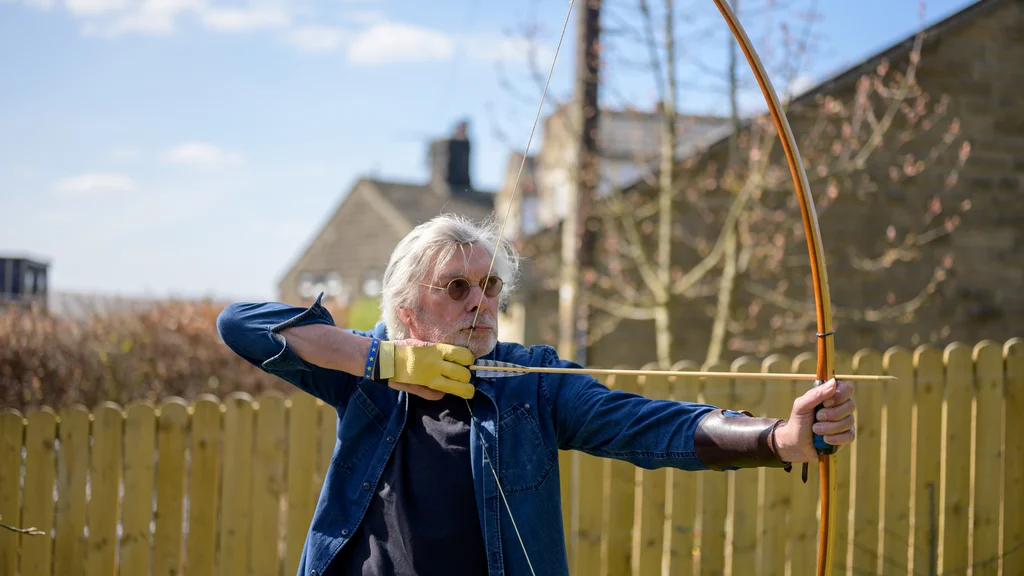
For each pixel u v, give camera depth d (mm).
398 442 1781
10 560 3086
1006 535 3238
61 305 5777
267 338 1815
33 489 3100
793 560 3109
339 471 1834
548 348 1897
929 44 6965
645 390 3168
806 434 1454
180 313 5207
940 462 3217
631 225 6594
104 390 4758
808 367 3170
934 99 7008
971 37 7078
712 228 6945
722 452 1575
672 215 6699
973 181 7133
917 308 7078
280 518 3141
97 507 3088
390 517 1736
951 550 3195
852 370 3176
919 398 3186
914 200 7027
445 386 1703
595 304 6543
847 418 1453
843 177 6852
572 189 6266
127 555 3080
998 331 7203
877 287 7008
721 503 3094
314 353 1777
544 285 7422
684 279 6457
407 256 1852
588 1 6039
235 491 3098
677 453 1634
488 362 1769
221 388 5023
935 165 7051
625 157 7648
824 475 1615
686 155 6980
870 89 6824
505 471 1728
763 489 3100
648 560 3076
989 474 3225
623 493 3090
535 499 1740
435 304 1806
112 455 3092
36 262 7594
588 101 6137
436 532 1703
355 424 1831
